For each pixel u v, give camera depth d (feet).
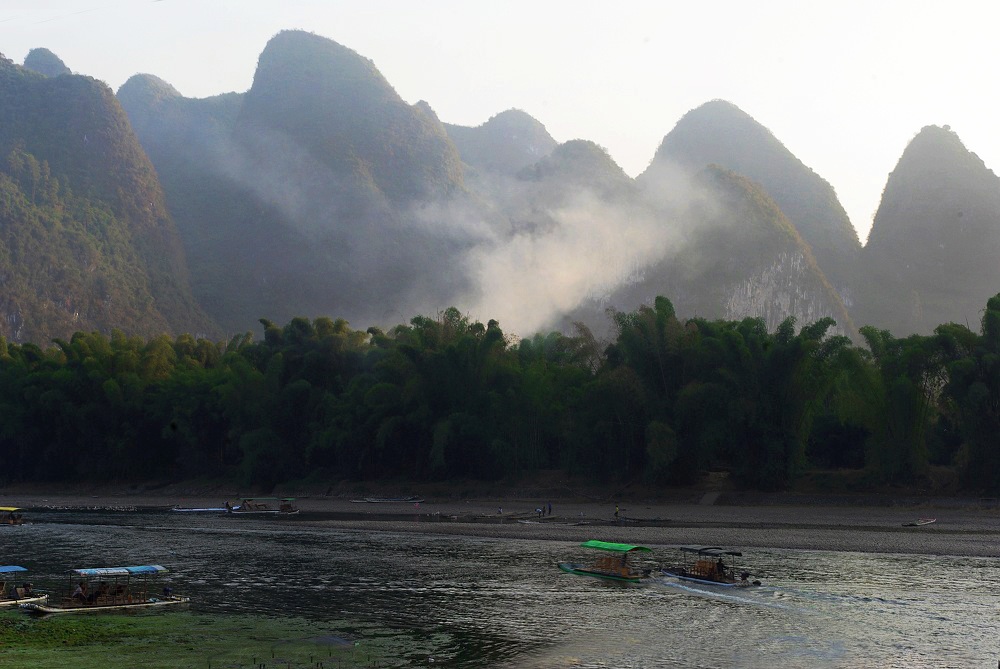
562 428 293.84
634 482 276.21
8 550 190.08
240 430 348.79
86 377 375.45
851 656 98.63
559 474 296.92
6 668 94.43
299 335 369.71
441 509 270.87
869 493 241.55
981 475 233.76
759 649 101.76
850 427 282.56
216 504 311.88
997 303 248.93
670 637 107.45
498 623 115.24
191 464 365.81
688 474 268.41
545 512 251.39
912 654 99.19
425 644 104.73
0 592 135.44
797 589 134.92
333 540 202.59
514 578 147.84
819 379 254.06
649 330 273.95
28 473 392.68
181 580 149.38
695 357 265.54
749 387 254.68
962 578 142.41
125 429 368.07
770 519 220.84
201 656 99.66
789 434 252.83
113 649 102.78
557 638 107.24
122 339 442.91
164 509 295.48
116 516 272.31
